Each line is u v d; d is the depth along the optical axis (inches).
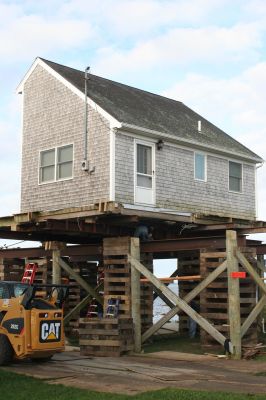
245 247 652.7
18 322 530.0
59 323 554.6
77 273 832.9
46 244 764.0
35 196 875.4
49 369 517.7
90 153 799.1
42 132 881.5
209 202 909.8
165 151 844.0
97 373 494.3
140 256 708.0
